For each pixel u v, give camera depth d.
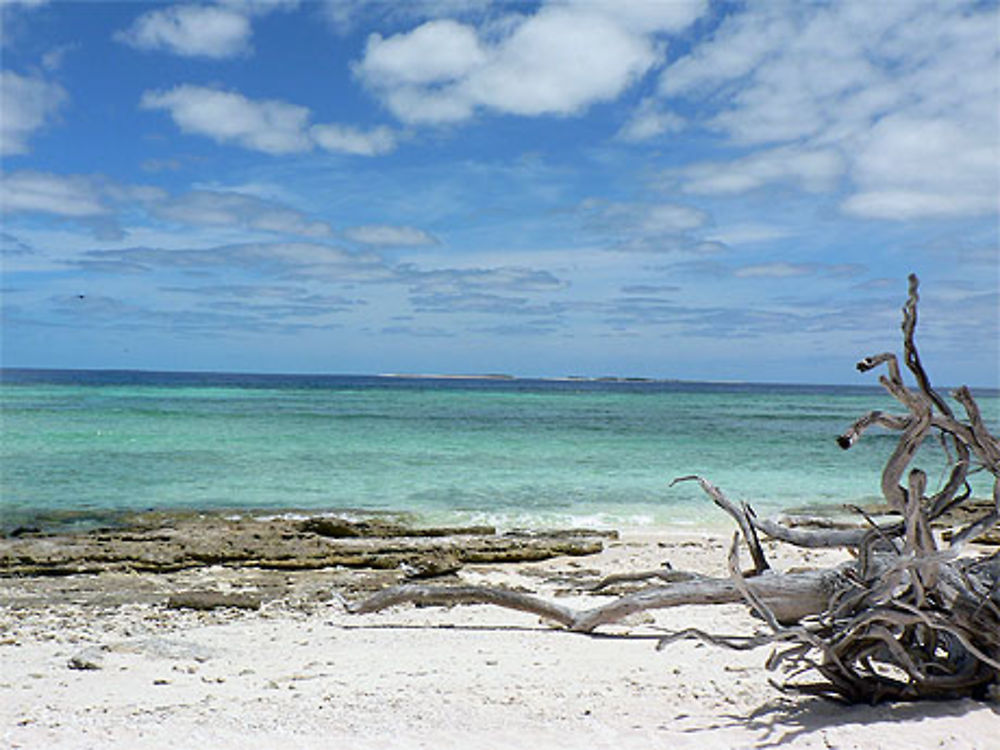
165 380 161.38
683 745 5.18
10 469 24.33
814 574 9.00
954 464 6.58
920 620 5.88
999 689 6.05
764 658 7.85
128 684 7.29
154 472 24.22
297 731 5.54
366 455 28.89
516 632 9.53
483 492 21.67
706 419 58.00
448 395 102.00
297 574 13.17
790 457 30.86
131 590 11.99
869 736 5.21
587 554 14.66
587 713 5.92
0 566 13.24
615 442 35.84
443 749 5.15
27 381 129.00
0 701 6.74
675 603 9.28
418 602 10.94
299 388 117.00
